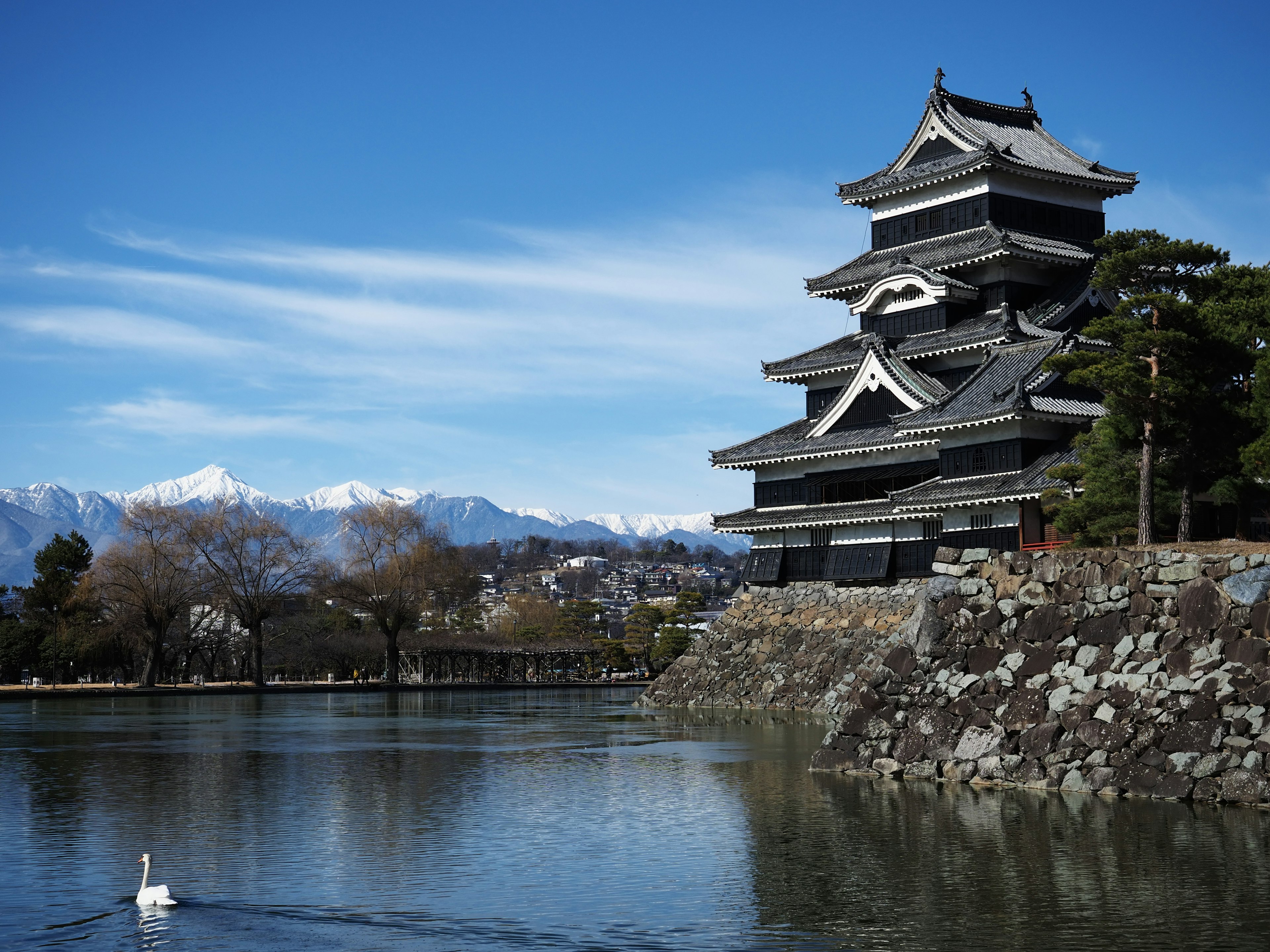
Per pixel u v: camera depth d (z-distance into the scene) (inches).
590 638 7593.5
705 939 1026.7
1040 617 1712.6
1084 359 2256.4
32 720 3447.3
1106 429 2277.3
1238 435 2250.2
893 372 3540.8
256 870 1274.6
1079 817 1451.8
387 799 1742.1
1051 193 3878.0
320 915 1106.1
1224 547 1720.0
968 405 3250.5
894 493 3356.3
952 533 3265.3
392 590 5841.5
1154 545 2085.4
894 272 3754.9
